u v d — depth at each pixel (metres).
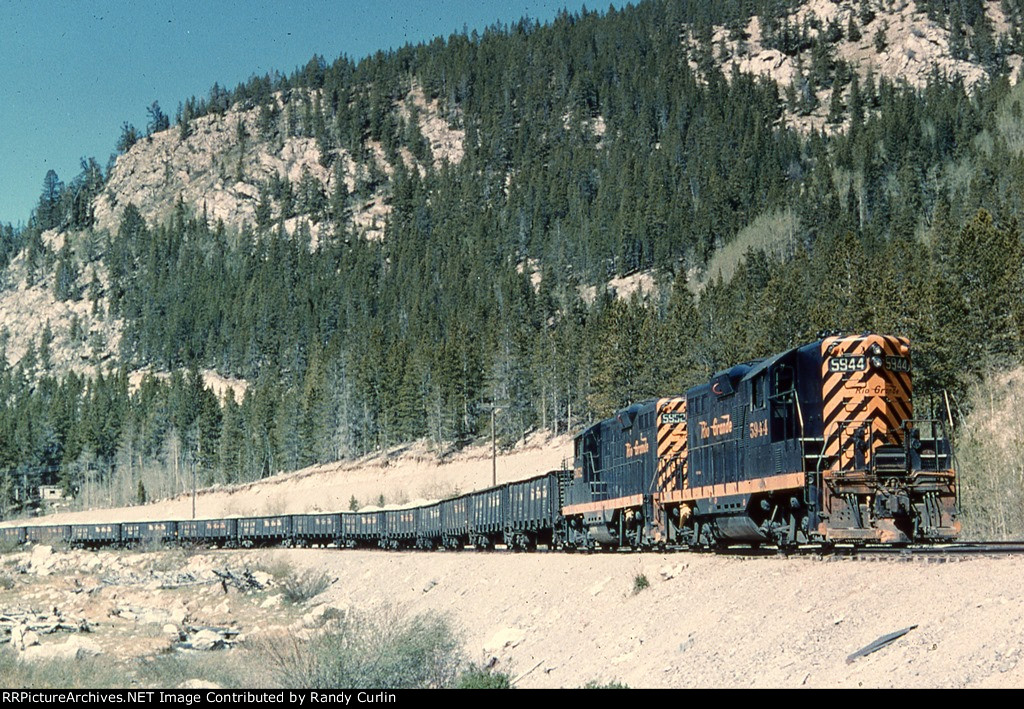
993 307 84.00
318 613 49.88
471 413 163.62
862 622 19.55
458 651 30.28
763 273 156.25
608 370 119.25
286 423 188.75
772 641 20.67
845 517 26.56
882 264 109.81
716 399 33.72
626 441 42.03
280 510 153.25
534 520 52.66
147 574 74.56
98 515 184.75
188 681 31.73
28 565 95.12
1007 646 15.38
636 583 30.78
